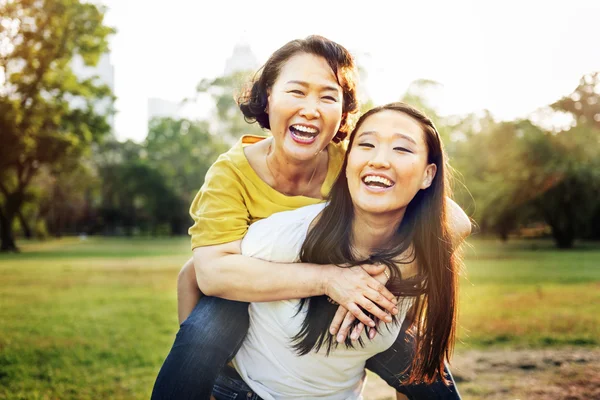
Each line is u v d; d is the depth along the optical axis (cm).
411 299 202
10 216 2953
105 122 3102
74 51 2817
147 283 1224
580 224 2827
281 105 207
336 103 209
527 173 2789
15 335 641
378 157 184
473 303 838
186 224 5300
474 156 3150
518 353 549
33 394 424
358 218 198
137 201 5481
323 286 190
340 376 210
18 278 1345
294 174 227
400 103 195
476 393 427
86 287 1148
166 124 5088
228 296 200
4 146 2523
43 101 2725
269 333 204
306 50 210
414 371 209
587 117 2916
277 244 200
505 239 3166
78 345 590
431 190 197
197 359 203
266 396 210
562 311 766
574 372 481
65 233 5559
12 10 2531
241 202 221
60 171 3128
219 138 4481
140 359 534
